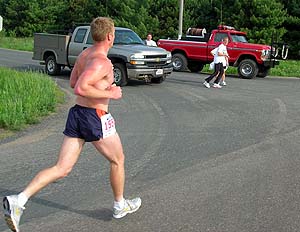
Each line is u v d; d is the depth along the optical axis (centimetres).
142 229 463
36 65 2366
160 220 486
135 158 722
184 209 516
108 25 447
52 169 445
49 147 778
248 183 609
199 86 1734
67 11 5981
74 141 453
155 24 4612
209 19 4509
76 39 1800
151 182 607
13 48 4197
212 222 481
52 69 1898
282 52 2339
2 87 1154
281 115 1137
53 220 482
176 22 4566
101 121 449
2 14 6500
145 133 904
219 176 637
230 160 720
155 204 530
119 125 975
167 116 1091
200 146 807
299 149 796
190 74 2248
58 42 1855
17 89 1137
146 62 1606
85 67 441
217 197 555
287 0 4241
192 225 473
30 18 6106
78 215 496
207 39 2317
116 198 485
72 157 452
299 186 600
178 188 585
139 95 1433
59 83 1662
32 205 521
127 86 1642
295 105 1314
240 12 4041
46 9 6097
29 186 436
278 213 507
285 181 619
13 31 6153
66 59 1833
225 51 1692
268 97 1478
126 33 1727
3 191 564
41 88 1194
